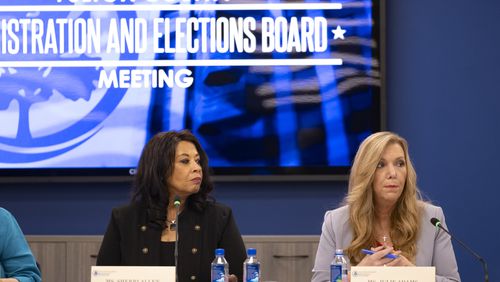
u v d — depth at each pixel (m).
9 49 11.22
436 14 11.22
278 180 11.05
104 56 11.18
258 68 11.12
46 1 11.25
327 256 7.71
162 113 11.13
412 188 7.62
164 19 11.20
